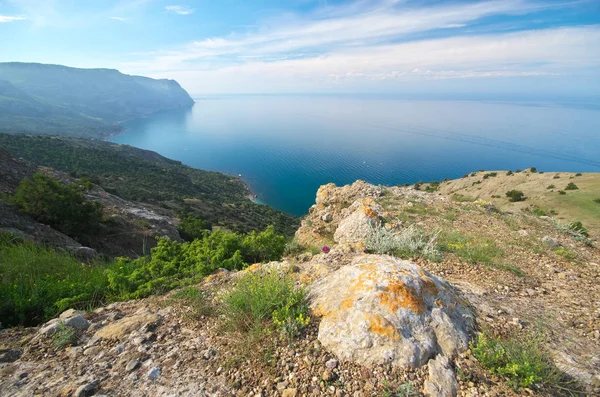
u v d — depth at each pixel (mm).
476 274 5621
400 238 7008
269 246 7816
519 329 3562
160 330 3814
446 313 3357
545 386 2719
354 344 2971
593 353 3254
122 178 81562
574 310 4312
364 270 3766
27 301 4645
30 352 3531
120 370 3098
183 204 65125
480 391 2645
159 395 2723
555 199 51438
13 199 14805
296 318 3424
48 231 13641
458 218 10578
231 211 78938
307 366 2922
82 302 5008
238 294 3943
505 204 56312
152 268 6297
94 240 17062
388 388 2621
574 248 8219
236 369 2992
